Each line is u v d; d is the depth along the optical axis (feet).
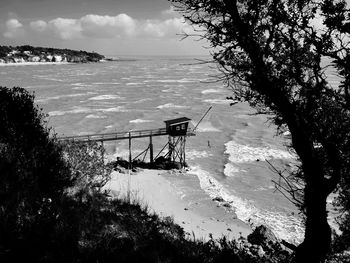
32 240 22.27
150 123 242.37
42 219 25.11
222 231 76.13
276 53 19.12
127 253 24.40
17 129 35.22
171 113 278.26
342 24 16.49
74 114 270.05
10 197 27.04
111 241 25.46
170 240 31.07
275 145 185.68
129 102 334.24
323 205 20.10
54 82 525.34
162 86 477.36
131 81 550.77
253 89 19.35
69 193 36.14
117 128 226.58
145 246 26.58
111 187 87.04
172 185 118.32
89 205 33.30
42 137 37.78
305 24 17.46
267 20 18.89
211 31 19.08
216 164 154.92
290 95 19.79
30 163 33.35
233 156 166.71
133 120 249.96
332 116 19.58
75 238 24.08
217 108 302.66
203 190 117.91
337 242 24.44
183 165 144.36
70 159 47.85
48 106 306.96
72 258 21.75
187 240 35.76
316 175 19.85
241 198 115.24
